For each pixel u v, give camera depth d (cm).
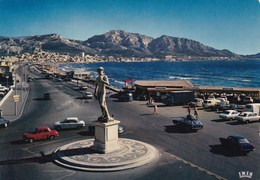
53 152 3428
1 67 13675
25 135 3884
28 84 12206
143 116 5622
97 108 6588
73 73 15600
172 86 8212
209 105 6462
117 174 2784
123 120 5241
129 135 4191
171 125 4844
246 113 5041
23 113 6003
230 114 5238
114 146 3356
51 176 2753
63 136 4216
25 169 2933
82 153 3278
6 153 3438
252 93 7650
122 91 8875
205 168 2920
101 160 3045
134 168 2927
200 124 4422
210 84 16462
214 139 3981
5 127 4759
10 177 2730
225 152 3425
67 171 2875
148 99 7869
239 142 3391
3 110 6309
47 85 11825
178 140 3928
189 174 2767
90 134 4328
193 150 3500
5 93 8956
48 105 7000
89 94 8188
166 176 2725
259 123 4988
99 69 3281
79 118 5491
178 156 3275
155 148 3553
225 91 7906
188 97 7012
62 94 9075
